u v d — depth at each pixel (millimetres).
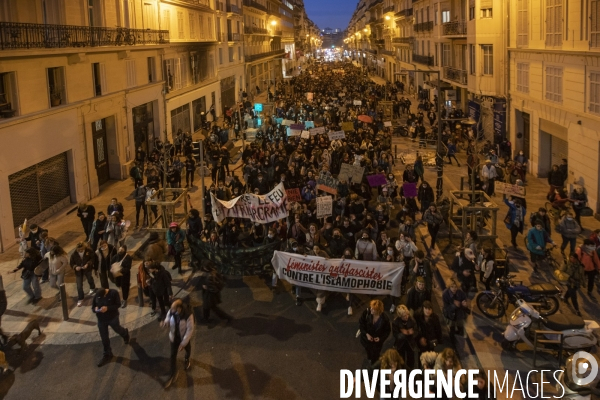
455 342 11445
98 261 14758
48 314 13195
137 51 29594
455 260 12852
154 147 31891
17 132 18266
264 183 20672
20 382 10445
